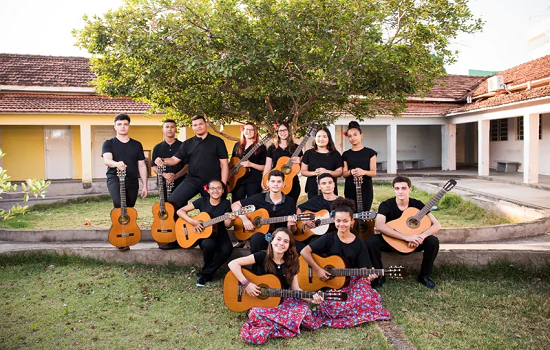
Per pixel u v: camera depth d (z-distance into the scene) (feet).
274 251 13.24
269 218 16.79
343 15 22.17
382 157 69.72
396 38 25.93
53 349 11.97
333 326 13.29
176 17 23.80
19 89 49.60
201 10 22.57
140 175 20.42
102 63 26.78
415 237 15.96
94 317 14.17
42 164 54.24
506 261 17.99
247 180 21.93
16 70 53.21
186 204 19.26
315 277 14.44
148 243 22.30
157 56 23.66
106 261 19.90
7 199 42.04
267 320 12.61
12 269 19.24
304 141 21.94
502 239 22.39
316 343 12.22
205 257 17.28
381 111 32.65
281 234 13.00
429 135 72.08
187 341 12.48
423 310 14.37
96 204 39.34
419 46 25.30
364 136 69.00
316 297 12.72
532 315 13.75
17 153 53.47
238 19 22.38
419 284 16.81
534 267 17.74
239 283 13.57
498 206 28.48
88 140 48.44
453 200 33.73
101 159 56.18
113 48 24.29
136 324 13.64
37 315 14.28
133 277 18.04
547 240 21.95
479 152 52.54
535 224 23.16
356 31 22.36
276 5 22.62
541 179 45.88
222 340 12.53
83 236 23.53
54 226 27.78
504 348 11.66
